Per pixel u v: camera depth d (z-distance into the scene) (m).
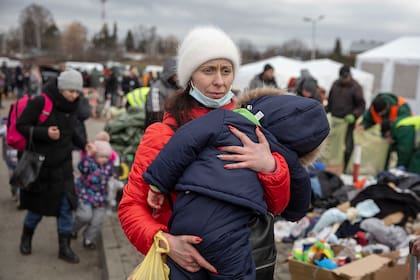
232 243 1.50
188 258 1.53
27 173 4.14
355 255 3.84
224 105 1.80
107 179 4.77
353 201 4.79
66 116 4.31
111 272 4.05
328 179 5.91
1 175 7.98
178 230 1.55
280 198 1.62
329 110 7.98
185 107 1.76
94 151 4.60
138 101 5.89
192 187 1.52
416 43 15.19
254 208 1.52
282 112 1.71
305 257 3.68
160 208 1.71
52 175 4.27
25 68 23.48
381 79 15.11
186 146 1.55
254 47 54.50
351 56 51.44
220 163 1.55
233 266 1.51
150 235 1.62
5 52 68.50
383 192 4.71
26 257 4.70
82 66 30.73
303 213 1.85
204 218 1.50
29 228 4.71
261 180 1.58
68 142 4.38
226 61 1.73
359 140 7.73
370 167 7.71
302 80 7.56
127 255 4.45
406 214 4.57
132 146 5.67
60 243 4.60
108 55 65.19
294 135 1.69
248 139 1.59
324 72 13.75
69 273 4.39
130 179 1.73
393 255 3.89
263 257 1.64
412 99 14.11
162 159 1.57
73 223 4.75
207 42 1.70
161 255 1.61
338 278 3.38
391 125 7.17
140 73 25.09
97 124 15.55
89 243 4.91
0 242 5.05
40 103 4.16
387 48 15.67
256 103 1.80
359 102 7.80
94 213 4.78
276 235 4.93
